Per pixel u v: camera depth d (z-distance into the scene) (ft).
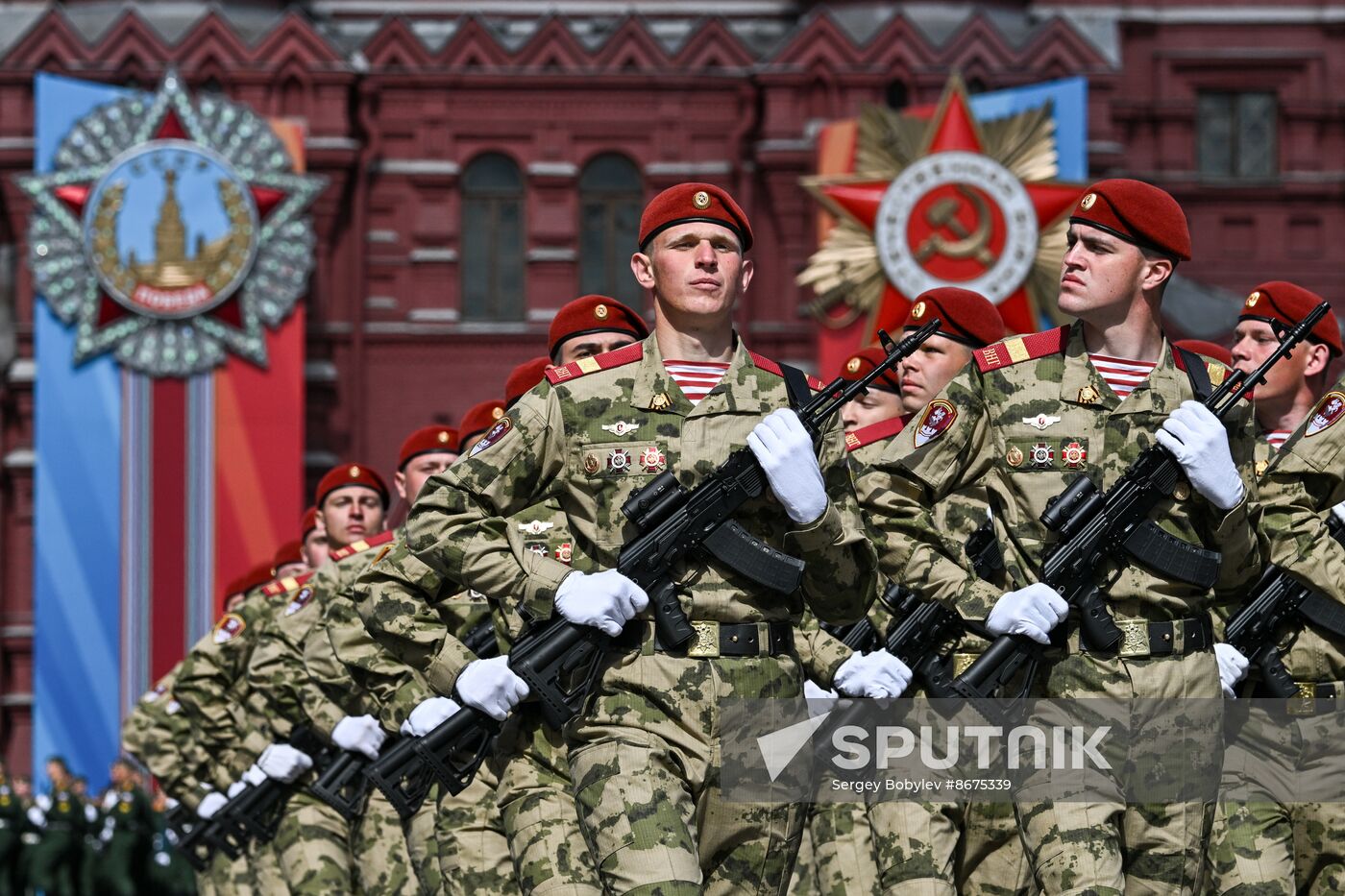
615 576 52.34
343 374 249.55
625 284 255.29
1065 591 56.44
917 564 60.03
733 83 253.85
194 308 237.66
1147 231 57.52
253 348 239.09
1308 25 263.90
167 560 236.84
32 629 244.63
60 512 236.22
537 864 57.47
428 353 252.01
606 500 54.08
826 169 241.55
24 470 244.42
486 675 56.49
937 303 76.43
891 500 60.34
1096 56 253.03
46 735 234.17
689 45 253.85
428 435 96.94
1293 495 64.69
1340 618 67.82
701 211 55.06
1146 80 262.88
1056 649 57.00
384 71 252.21
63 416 237.25
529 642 53.31
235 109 240.94
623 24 254.06
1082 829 55.72
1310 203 262.88
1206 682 56.90
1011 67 251.19
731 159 254.27
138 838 198.08
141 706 131.23
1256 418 76.48
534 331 252.62
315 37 248.73
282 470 238.89
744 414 54.34
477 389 252.21
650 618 52.90
